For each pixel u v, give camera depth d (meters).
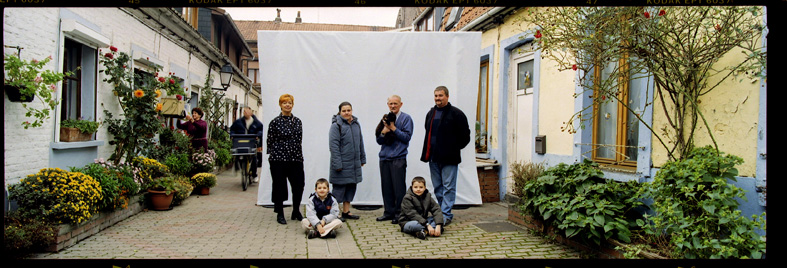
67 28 5.76
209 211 6.82
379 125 6.06
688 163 3.85
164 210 6.83
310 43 7.04
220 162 12.06
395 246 4.84
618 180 5.32
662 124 4.73
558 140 6.54
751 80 3.89
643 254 3.80
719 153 3.90
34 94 4.75
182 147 8.93
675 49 4.14
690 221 3.61
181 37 10.56
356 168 6.16
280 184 5.94
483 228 5.61
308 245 4.89
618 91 4.77
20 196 4.57
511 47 7.95
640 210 4.65
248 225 5.86
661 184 3.93
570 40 4.56
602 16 4.23
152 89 7.37
